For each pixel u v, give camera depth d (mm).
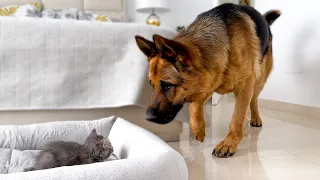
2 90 1794
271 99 3744
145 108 2018
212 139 2145
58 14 3926
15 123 1854
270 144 1989
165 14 5246
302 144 1981
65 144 1312
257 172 1484
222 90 1696
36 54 1833
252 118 2545
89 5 4637
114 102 1953
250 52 1716
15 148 1456
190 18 5363
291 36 3385
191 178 1422
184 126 2609
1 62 1784
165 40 1334
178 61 1418
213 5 4672
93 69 1923
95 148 1278
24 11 3775
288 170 1506
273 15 2361
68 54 1877
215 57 1525
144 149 1187
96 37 1916
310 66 3125
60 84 1870
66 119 1924
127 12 5051
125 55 1956
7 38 1785
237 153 1801
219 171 1508
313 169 1514
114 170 955
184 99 1491
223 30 1604
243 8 1854
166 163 1035
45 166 1230
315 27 3053
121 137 1440
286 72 3479
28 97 1833
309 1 3117
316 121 2787
